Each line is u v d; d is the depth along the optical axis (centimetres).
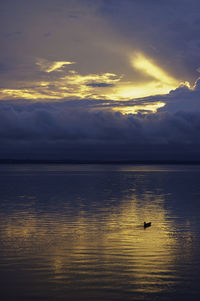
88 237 3838
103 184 13438
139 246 3456
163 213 5669
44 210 5941
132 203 7056
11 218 5088
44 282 2509
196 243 3581
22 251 3250
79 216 5297
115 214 5525
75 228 4353
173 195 8912
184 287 2423
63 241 3644
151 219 5050
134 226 4503
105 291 2369
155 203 7075
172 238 3812
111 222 4784
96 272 2703
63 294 2322
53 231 4153
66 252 3228
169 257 3073
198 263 2909
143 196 8606
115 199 7838
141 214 5544
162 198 8131
